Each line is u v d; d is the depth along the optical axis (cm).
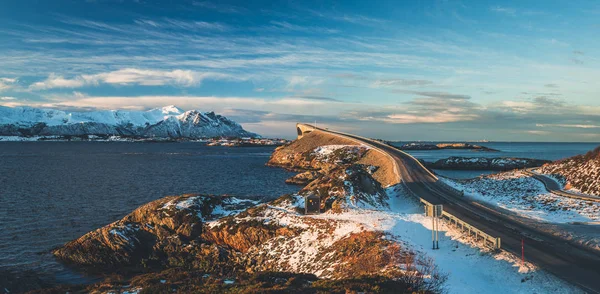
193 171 13100
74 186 9244
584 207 4381
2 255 4159
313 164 13812
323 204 4803
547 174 7062
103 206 6769
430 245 3181
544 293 2112
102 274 3738
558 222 3819
